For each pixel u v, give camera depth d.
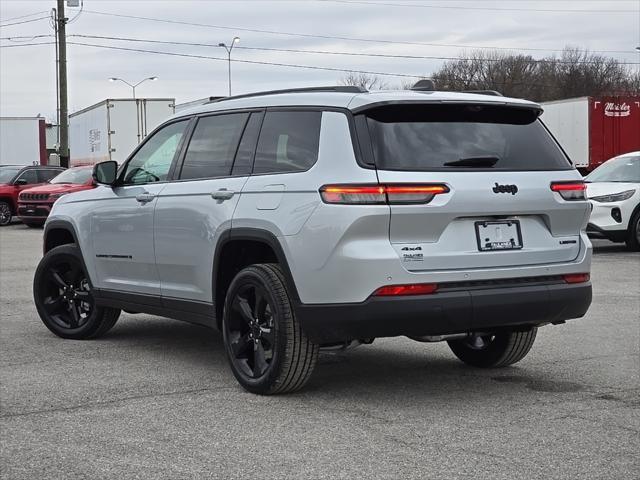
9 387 6.07
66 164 37.09
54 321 8.00
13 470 4.37
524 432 4.95
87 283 7.76
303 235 5.39
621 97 26.22
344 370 6.59
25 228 25.47
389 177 5.23
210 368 6.66
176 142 6.86
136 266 7.04
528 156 5.73
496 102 5.64
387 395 5.81
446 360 6.96
